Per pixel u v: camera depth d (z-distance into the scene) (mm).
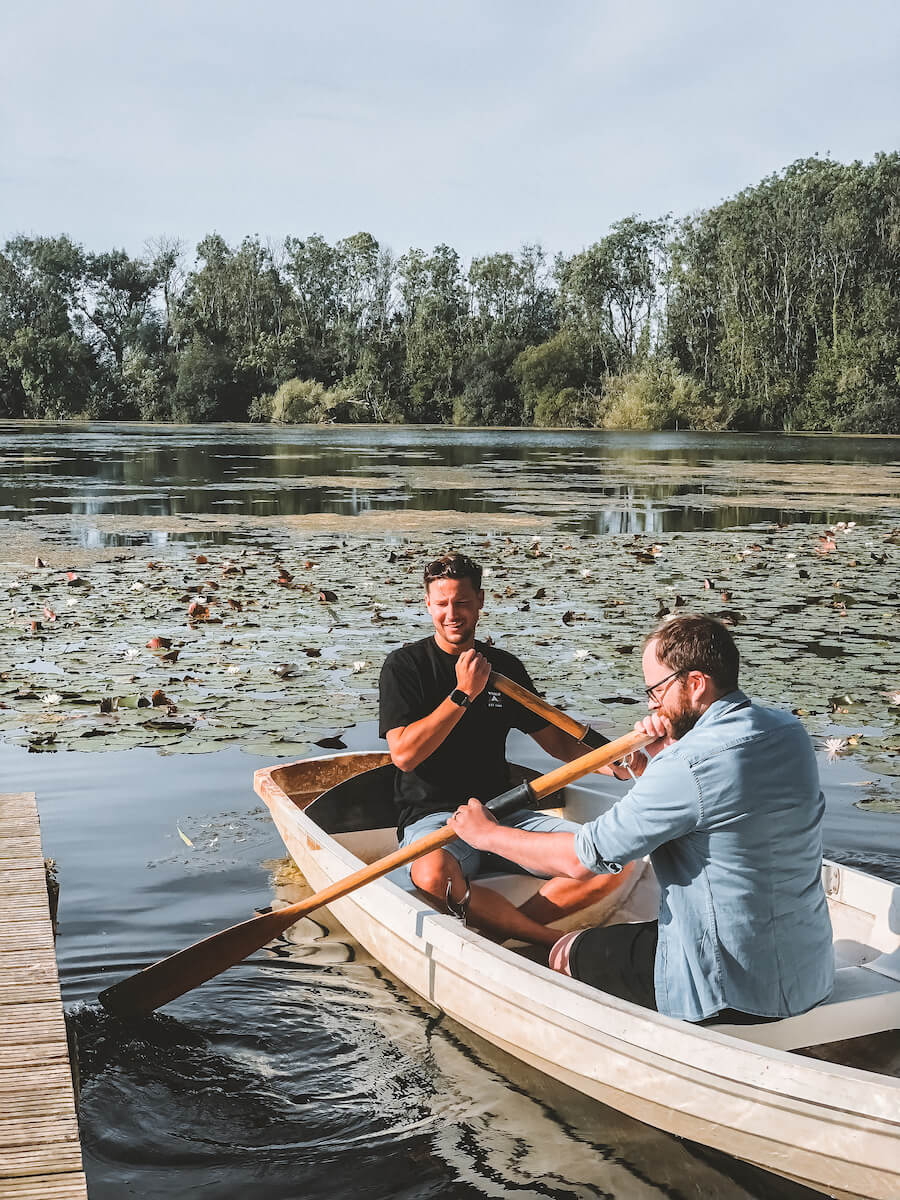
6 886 3508
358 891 3473
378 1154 2648
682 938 2693
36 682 6344
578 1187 2547
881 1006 2809
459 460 30859
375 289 75125
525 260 72000
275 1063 3000
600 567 11008
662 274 66500
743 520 15945
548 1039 2865
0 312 76875
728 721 2637
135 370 72500
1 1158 2240
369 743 5375
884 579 10320
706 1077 2561
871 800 4719
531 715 3766
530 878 3578
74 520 15016
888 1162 2363
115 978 3359
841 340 57156
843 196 59938
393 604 8742
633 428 58719
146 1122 2756
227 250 77875
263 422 68438
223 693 6164
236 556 11516
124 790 4812
